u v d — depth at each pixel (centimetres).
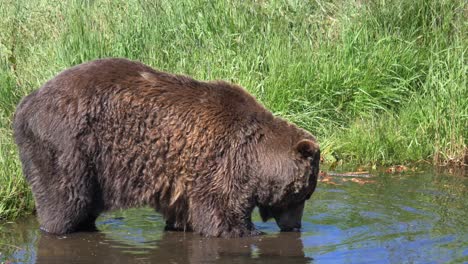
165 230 1598
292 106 2319
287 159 1544
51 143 1493
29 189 1714
